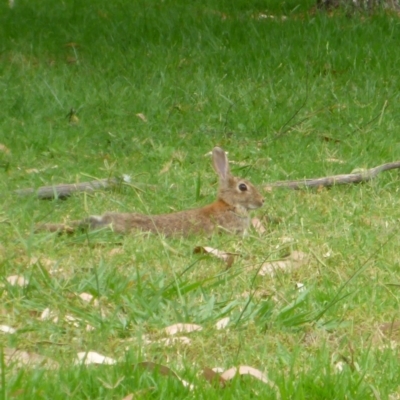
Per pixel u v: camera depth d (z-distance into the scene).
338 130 15.62
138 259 9.95
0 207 11.50
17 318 8.35
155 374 7.10
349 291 9.10
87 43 20.34
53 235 10.42
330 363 7.53
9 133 15.16
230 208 11.61
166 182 12.91
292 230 11.20
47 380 7.00
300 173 13.64
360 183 13.11
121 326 8.21
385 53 18.83
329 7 22.34
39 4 24.77
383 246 10.33
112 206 11.95
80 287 8.97
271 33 20.16
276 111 16.39
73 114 16.06
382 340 8.17
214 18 21.77
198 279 9.47
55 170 13.48
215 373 7.20
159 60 18.91
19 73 18.30
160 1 25.56
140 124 15.88
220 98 16.88
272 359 7.71
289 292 9.04
